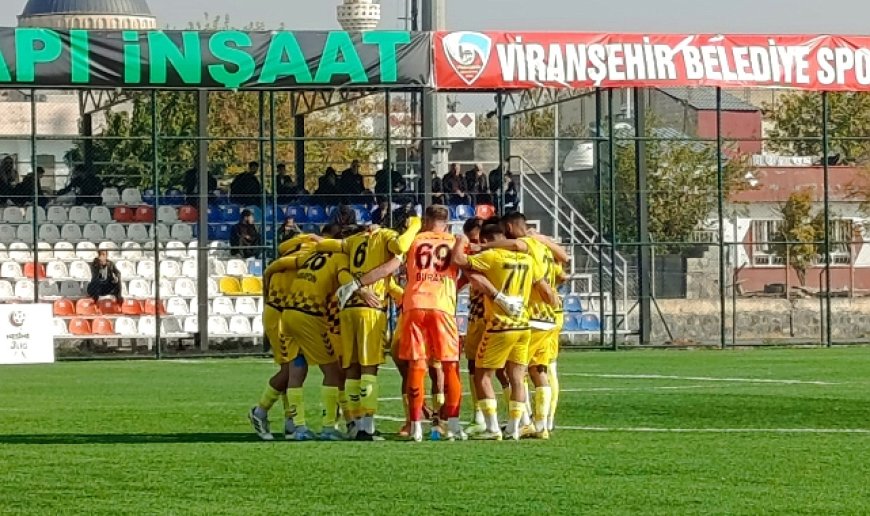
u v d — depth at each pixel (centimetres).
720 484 1953
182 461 2173
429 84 5009
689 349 5369
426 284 2447
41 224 5791
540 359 2523
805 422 2817
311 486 1928
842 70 5319
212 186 6062
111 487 1925
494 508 1762
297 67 4925
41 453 2284
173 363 4762
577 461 2180
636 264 6103
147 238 5847
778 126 10056
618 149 7631
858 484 1958
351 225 2552
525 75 5078
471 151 8275
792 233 8825
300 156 6019
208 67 4881
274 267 2483
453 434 2470
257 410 2502
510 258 2434
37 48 4772
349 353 2453
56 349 5456
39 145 7856
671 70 5209
